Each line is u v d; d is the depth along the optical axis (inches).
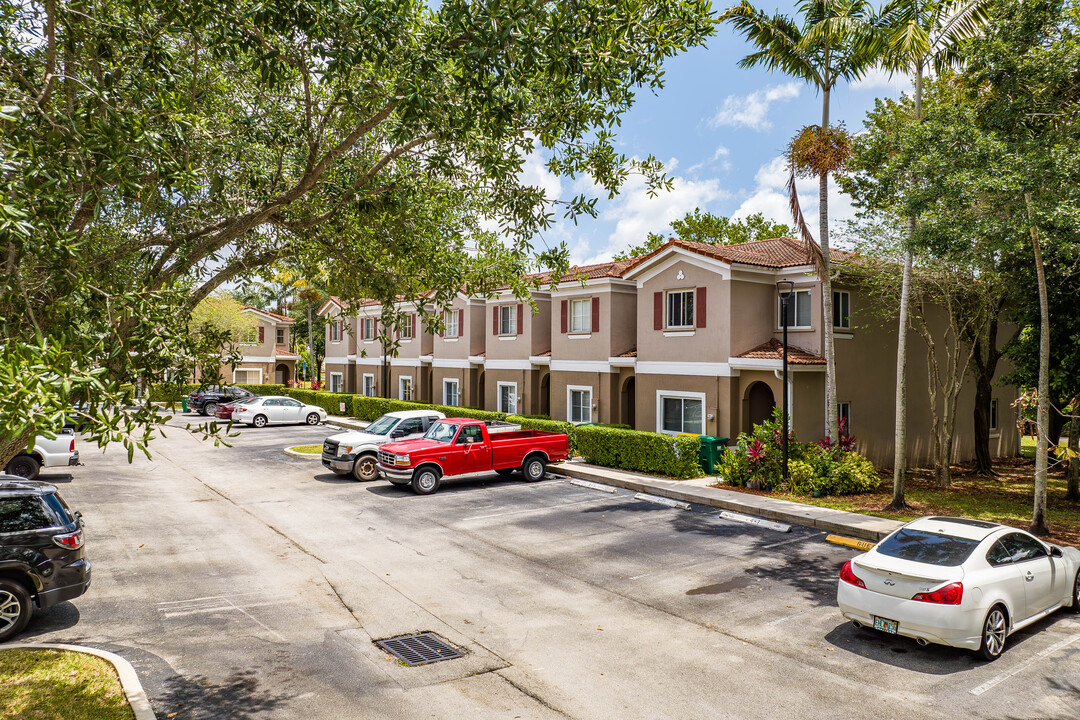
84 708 257.6
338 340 1744.6
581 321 1031.0
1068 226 451.2
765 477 704.4
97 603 383.6
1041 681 295.3
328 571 447.5
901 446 623.2
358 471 775.7
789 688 287.7
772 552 498.6
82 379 165.6
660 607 386.0
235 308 1683.1
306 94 313.0
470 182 394.0
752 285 839.1
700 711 267.7
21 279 211.3
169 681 291.4
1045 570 357.1
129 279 283.7
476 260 426.0
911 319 853.2
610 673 302.0
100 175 235.9
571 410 1044.5
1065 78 464.4
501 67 278.7
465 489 734.5
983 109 504.7
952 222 484.1
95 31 271.7
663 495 703.1
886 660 316.2
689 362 863.7
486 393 1229.1
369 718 261.6
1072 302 634.8
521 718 261.9
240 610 376.5
